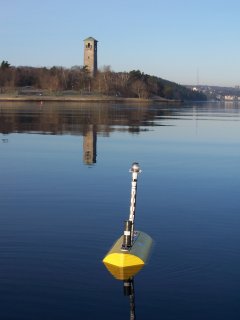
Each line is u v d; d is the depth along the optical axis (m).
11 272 9.52
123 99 199.75
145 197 17.42
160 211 15.23
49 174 22.17
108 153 30.78
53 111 89.62
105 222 13.69
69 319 7.62
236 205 16.22
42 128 50.25
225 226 13.45
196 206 15.99
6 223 13.41
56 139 38.88
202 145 37.62
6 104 125.19
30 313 7.79
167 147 35.47
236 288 8.95
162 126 60.28
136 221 13.94
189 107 169.50
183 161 27.75
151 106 155.38
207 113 113.88
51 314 7.78
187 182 20.73
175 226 13.41
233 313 7.94
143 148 34.31
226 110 148.62
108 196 17.44
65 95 190.25
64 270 9.70
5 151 30.72
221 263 10.30
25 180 20.56
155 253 10.96
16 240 11.73
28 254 10.66
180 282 9.20
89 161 26.81
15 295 8.44
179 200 16.95
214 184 20.31
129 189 18.86
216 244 11.70
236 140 42.62
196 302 8.34
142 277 9.43
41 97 174.88
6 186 19.14
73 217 14.23
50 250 10.97
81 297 8.43
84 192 18.08
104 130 50.38
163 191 18.59
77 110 98.06
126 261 10.08
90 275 9.47
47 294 8.50
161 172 23.48
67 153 30.20
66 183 19.88
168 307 8.13
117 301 8.31
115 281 9.17
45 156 28.59
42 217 14.17
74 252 10.87
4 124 54.28
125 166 25.11
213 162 27.50
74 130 48.78
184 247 11.44
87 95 196.25
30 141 36.97
